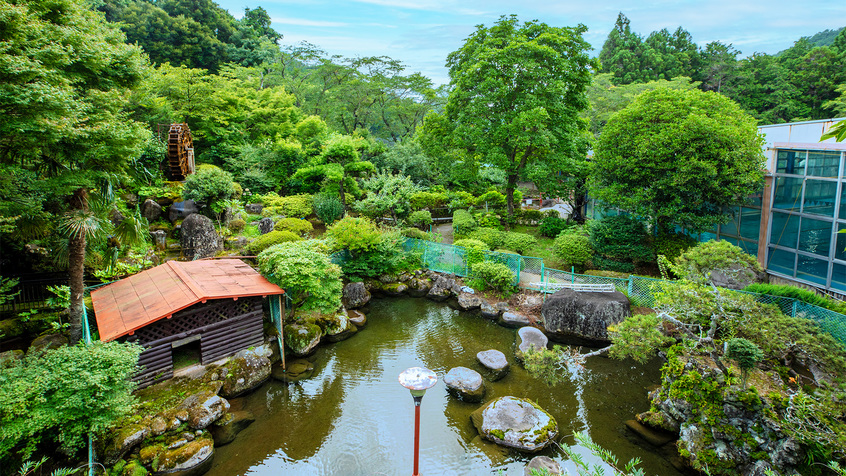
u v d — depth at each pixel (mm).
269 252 14859
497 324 17281
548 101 22422
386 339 15992
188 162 20344
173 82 24891
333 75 40656
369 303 19266
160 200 19922
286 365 13836
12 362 9234
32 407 8234
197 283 12961
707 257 12555
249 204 24109
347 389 12867
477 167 25891
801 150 15344
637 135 17562
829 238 14461
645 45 50156
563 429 10977
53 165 10625
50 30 9578
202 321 12531
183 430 10172
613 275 17688
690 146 15961
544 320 16500
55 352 9172
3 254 13594
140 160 20125
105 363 9188
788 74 42312
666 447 10211
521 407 11219
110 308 12070
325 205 24078
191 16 40594
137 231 12945
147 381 11453
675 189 16609
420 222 25562
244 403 12000
